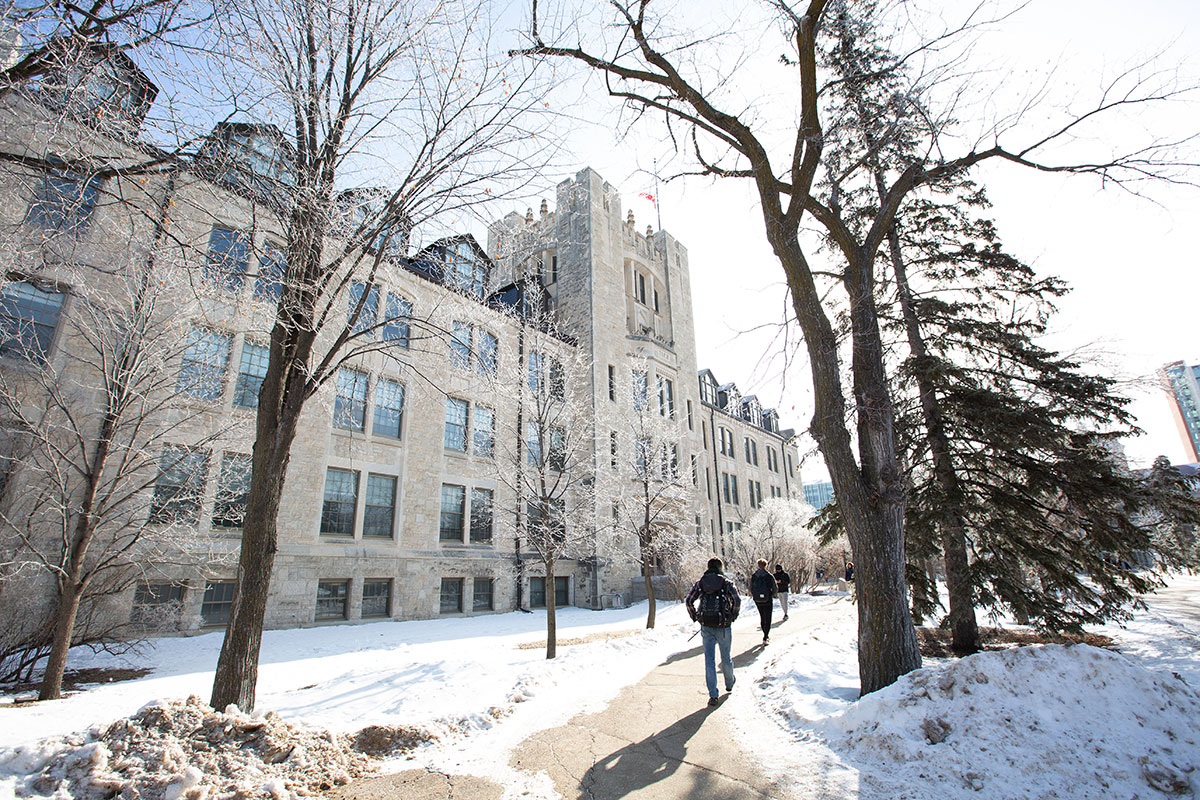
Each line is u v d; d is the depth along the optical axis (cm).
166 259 866
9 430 1073
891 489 696
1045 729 471
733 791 454
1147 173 706
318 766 515
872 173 1198
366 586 1880
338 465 1847
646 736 609
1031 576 1255
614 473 2520
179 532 1266
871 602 664
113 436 1013
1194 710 505
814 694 681
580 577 2647
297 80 662
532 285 1659
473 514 2288
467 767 537
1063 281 1152
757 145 797
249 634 644
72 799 416
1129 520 997
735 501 4297
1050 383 1084
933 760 454
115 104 553
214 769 466
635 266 3616
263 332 1478
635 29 776
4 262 723
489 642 1453
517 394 1466
